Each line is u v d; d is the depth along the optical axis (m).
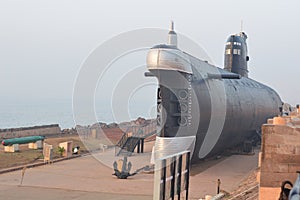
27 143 31.20
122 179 18.27
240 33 39.00
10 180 18.27
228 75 23.38
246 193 13.95
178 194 11.20
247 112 29.47
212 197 13.84
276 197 8.66
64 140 35.81
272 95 43.12
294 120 10.62
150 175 18.70
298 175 8.23
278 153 8.70
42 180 18.33
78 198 14.62
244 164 23.81
